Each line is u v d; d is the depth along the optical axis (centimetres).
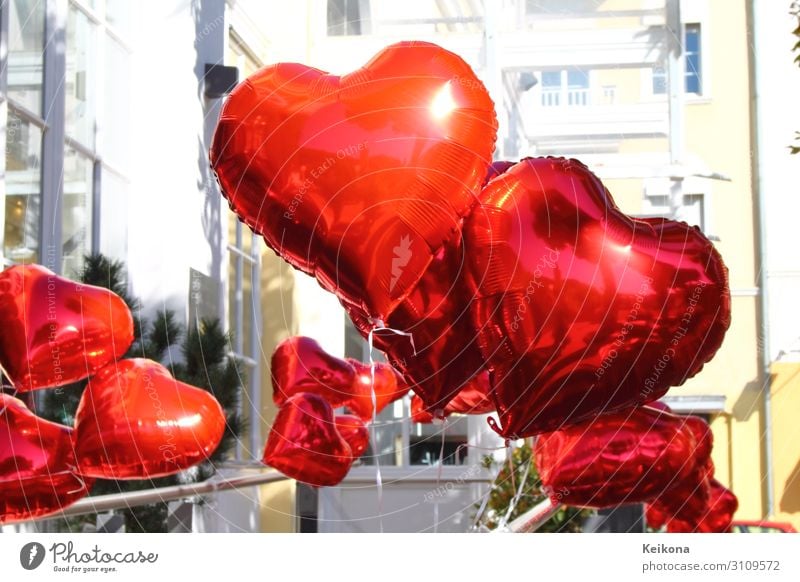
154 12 502
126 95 498
